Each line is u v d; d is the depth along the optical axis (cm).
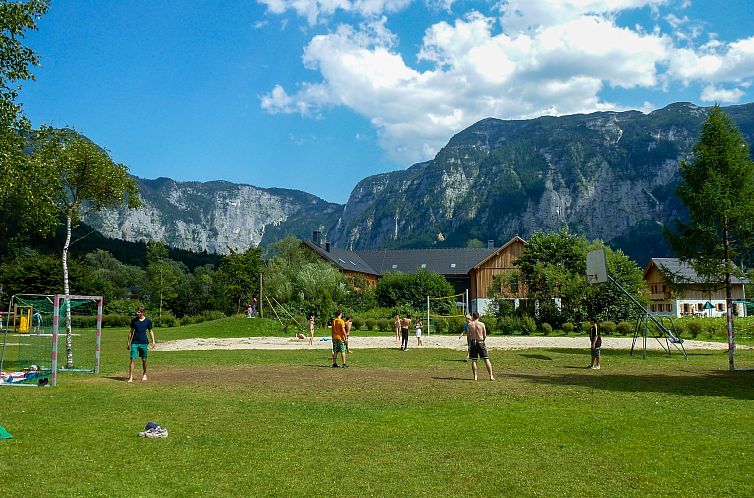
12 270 6438
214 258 14938
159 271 7162
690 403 1312
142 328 1716
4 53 1672
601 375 1902
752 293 2730
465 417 1140
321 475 769
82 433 988
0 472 767
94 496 685
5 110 1702
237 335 4541
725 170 2372
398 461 834
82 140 2277
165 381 1702
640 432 1009
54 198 2164
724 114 2422
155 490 708
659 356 2733
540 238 5447
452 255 10675
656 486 728
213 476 763
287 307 5500
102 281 7194
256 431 1013
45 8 1727
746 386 1625
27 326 3500
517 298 5516
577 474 775
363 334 4719
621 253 4906
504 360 2459
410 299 7519
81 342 3559
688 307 7650
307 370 2044
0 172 1727
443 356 2677
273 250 8488
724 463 823
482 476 767
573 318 4800
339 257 9844
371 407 1252
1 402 1294
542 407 1254
